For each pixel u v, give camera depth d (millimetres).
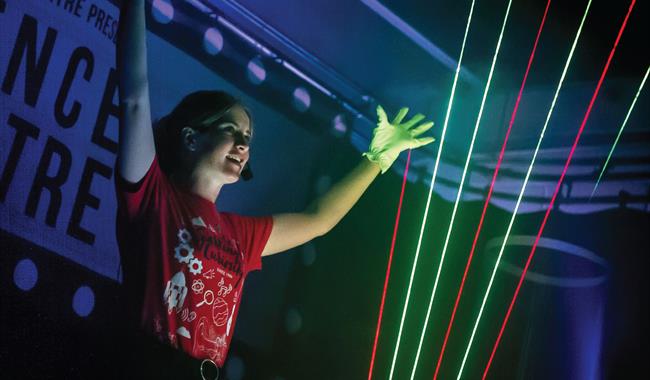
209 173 3262
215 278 3111
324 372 6484
